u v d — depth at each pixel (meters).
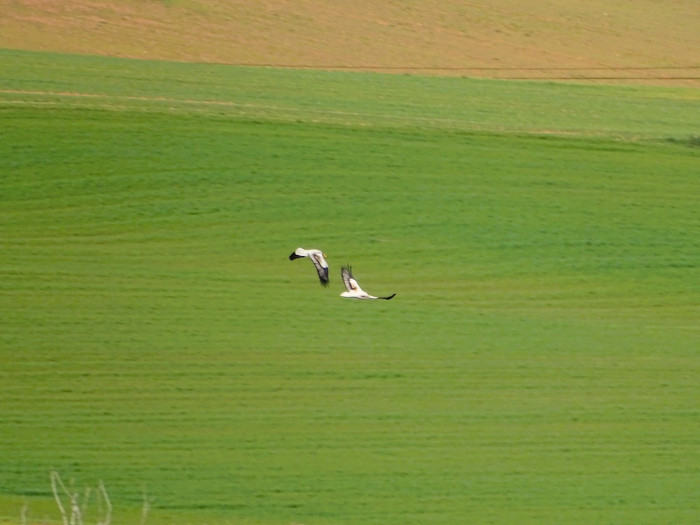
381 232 113.88
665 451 77.44
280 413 80.88
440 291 104.75
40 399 81.12
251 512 65.12
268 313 97.69
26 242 107.25
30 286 99.19
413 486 69.69
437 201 120.50
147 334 92.44
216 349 90.69
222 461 72.81
